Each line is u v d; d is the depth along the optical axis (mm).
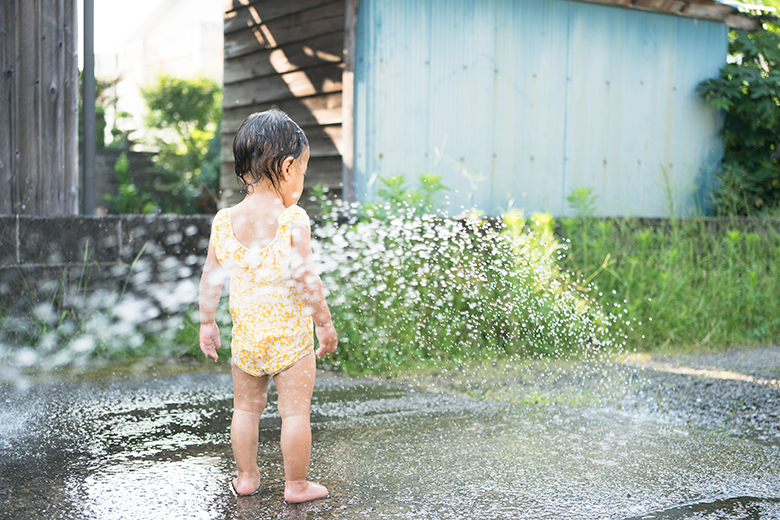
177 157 14906
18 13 4254
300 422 1982
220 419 2912
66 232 4156
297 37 5984
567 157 6145
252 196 2064
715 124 7008
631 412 3137
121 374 3732
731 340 5020
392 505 1967
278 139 2025
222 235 2055
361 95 5270
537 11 5887
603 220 5672
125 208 11922
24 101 4301
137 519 1839
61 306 4145
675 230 5641
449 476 2230
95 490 2061
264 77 6512
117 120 17594
